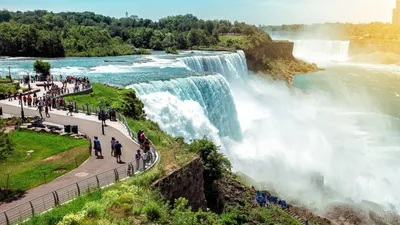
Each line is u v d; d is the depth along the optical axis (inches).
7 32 3956.7
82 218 712.4
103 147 1133.1
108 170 961.5
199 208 1009.5
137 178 900.0
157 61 3388.3
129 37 5073.8
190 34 4982.8
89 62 3344.0
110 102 1652.3
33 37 3939.5
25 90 1899.6
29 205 784.3
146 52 4384.8
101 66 3041.3
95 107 1573.6
